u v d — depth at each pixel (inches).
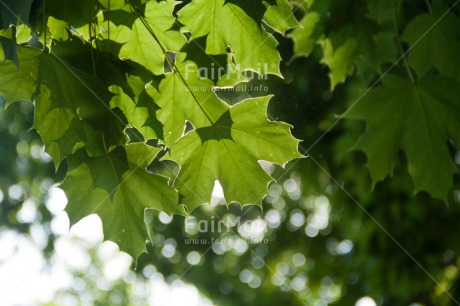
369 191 275.1
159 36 106.1
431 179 146.5
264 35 106.9
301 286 426.9
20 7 94.5
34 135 448.8
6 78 98.8
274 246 378.0
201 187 108.5
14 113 445.1
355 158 262.2
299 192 358.9
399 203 279.3
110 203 104.9
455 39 139.1
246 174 108.8
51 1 101.0
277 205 374.3
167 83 106.9
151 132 106.7
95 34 104.0
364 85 183.0
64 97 99.8
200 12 104.9
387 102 141.9
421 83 140.9
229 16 105.5
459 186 264.2
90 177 102.9
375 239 298.2
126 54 106.6
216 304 441.4
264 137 106.2
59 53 100.8
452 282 282.4
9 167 470.3
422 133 143.6
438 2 139.4
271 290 429.7
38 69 99.2
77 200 103.1
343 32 149.7
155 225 400.8
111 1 103.0
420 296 306.2
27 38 108.2
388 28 152.9
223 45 107.7
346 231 341.7
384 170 146.0
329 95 203.5
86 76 100.0
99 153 102.3
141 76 105.7
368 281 319.0
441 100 140.8
